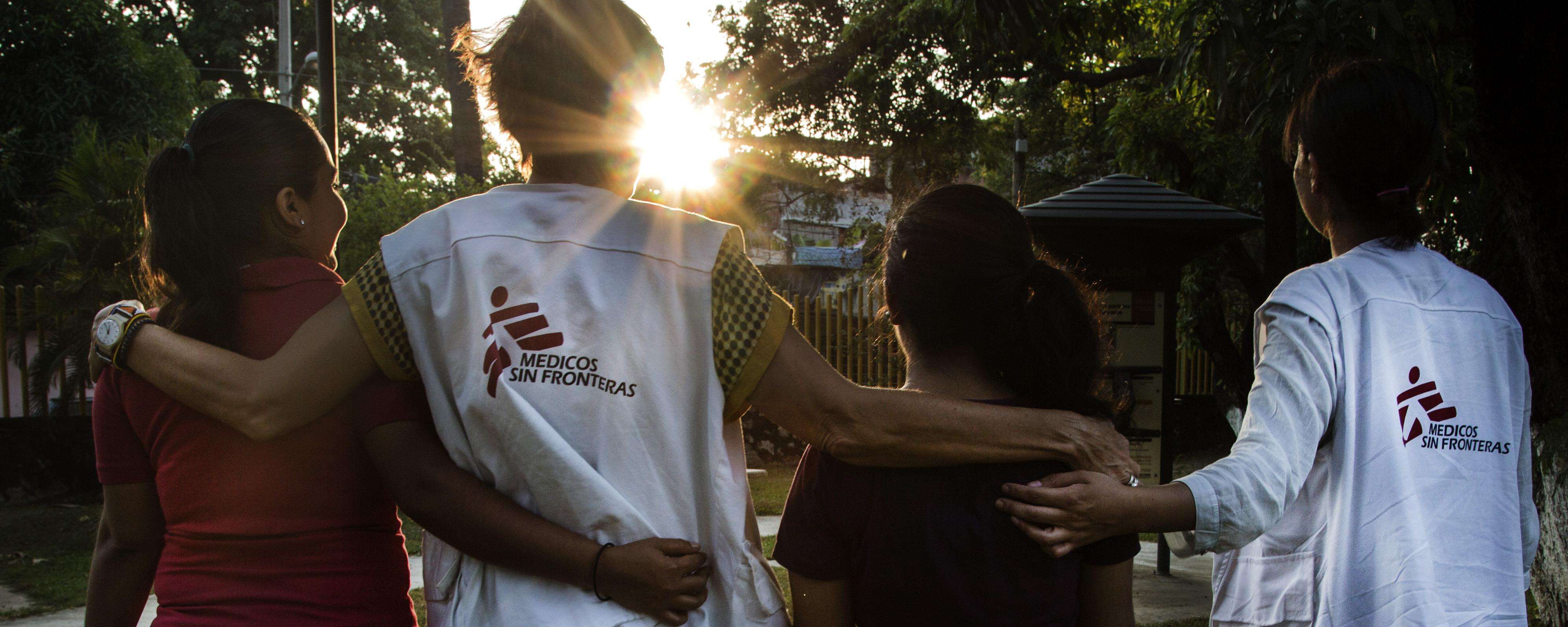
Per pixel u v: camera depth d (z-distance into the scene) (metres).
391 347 1.31
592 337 1.24
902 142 14.13
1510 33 3.05
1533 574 3.70
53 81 12.15
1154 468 4.60
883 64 13.17
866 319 9.21
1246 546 1.58
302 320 1.45
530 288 1.24
